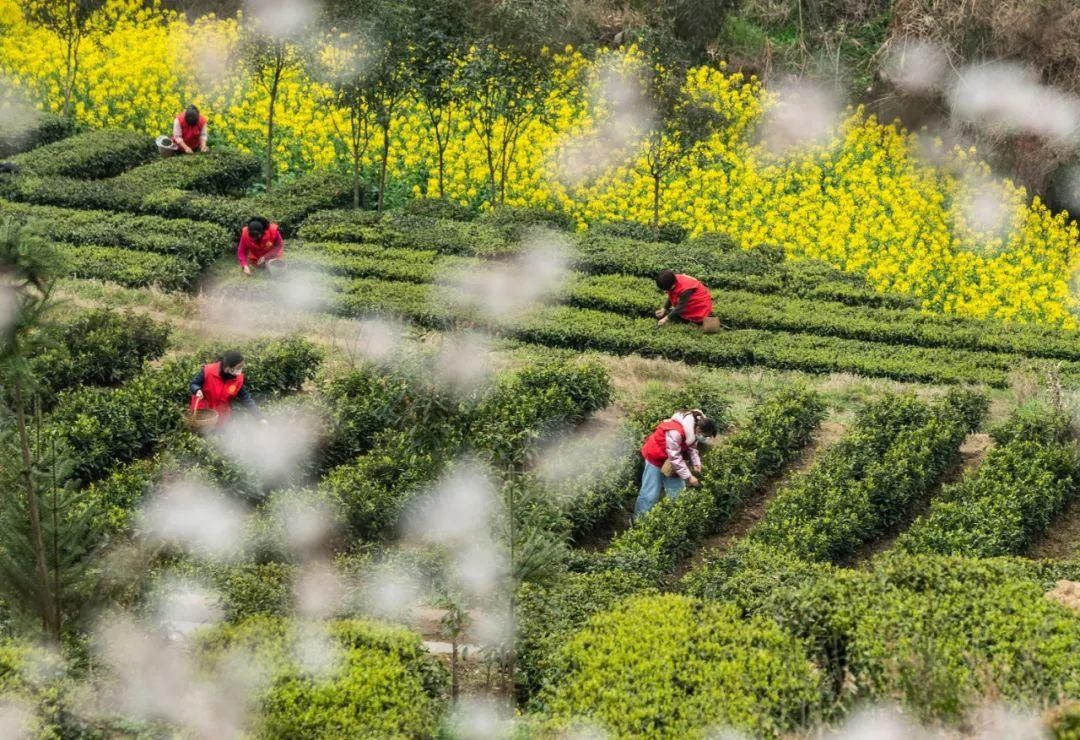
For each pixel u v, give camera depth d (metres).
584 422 21.39
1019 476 18.86
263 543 16.16
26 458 11.84
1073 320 30.22
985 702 11.15
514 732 11.45
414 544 17.28
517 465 19.28
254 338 23.33
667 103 30.08
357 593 14.58
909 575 13.77
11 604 12.23
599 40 43.25
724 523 18.75
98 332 21.73
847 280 28.44
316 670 11.99
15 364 11.27
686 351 24.47
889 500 18.61
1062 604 13.24
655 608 13.38
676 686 12.05
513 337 24.78
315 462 18.94
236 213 29.16
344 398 19.78
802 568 15.27
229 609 13.88
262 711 11.49
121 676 11.71
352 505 17.14
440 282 26.38
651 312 26.03
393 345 21.64
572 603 14.41
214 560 15.52
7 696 11.16
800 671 12.24
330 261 27.16
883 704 11.61
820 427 21.61
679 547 17.52
